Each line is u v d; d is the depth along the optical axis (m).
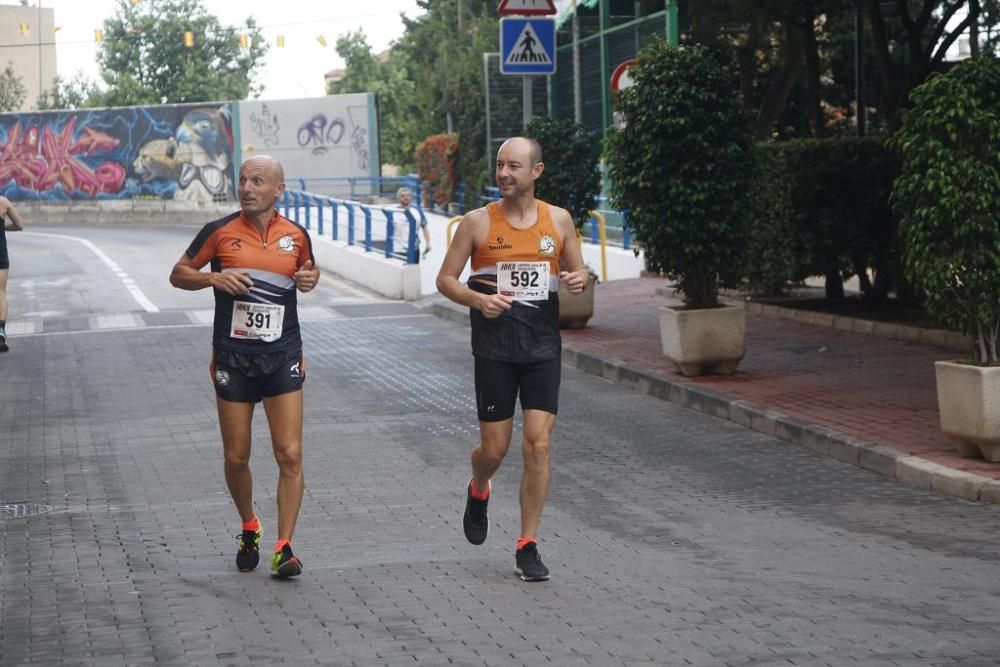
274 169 8.48
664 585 8.31
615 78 25.39
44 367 20.33
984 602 7.80
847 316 21.12
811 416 13.92
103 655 7.15
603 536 9.78
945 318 11.74
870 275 27.09
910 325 19.58
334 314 26.97
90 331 24.78
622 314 24.00
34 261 41.09
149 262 40.16
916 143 11.55
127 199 69.12
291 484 8.59
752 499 11.07
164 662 6.99
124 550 9.63
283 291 8.50
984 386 11.30
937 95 11.45
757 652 6.90
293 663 6.90
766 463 12.59
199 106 67.19
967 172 11.15
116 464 13.12
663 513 10.57
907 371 16.56
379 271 31.69
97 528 10.39
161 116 68.12
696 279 17.08
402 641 7.22
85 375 19.42
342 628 7.49
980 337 11.67
